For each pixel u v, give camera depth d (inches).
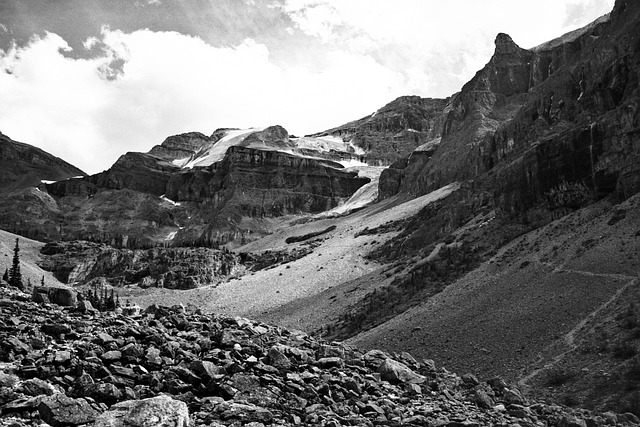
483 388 1090.1
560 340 2591.0
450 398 996.6
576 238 3887.8
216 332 990.4
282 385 813.9
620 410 1766.7
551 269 3577.8
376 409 819.4
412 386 975.0
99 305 1142.3
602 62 6279.5
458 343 3011.8
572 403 1948.8
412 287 4992.6
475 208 6939.0
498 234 5226.4
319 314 5620.1
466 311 3459.6
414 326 3580.2
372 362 1086.4
